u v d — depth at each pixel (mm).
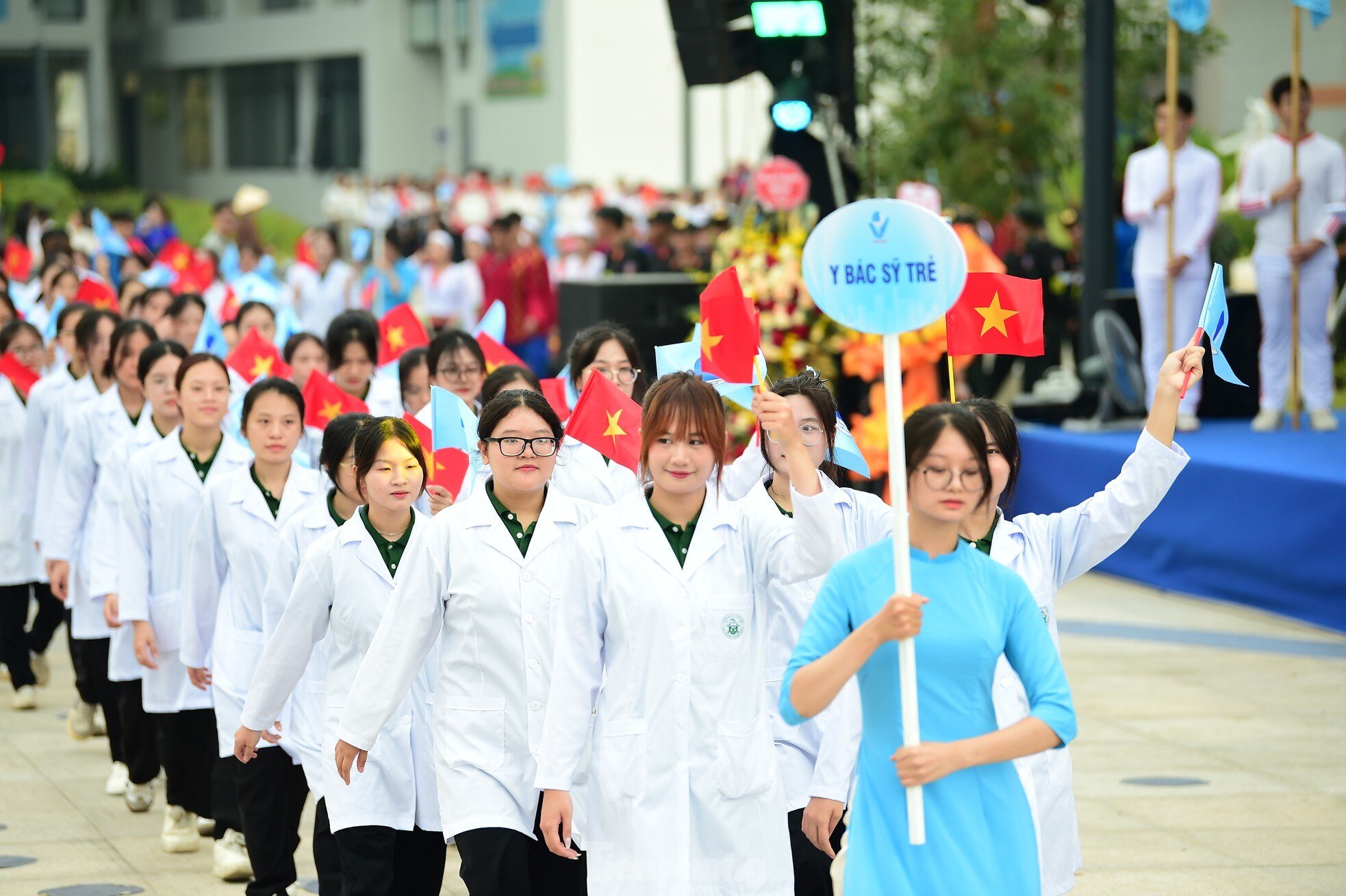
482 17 102375
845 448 13727
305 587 13898
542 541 13062
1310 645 25188
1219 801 18703
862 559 10320
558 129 96125
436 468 15773
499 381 17672
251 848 15258
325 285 45094
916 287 10039
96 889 16547
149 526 17656
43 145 114750
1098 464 29250
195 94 131875
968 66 50625
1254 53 63000
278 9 122812
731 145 93250
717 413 11773
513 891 12594
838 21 29469
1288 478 26062
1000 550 12656
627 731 11688
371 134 114188
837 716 12758
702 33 29094
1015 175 52219
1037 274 42094
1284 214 30891
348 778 12922
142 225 60188
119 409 20797
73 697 25188
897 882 9969
